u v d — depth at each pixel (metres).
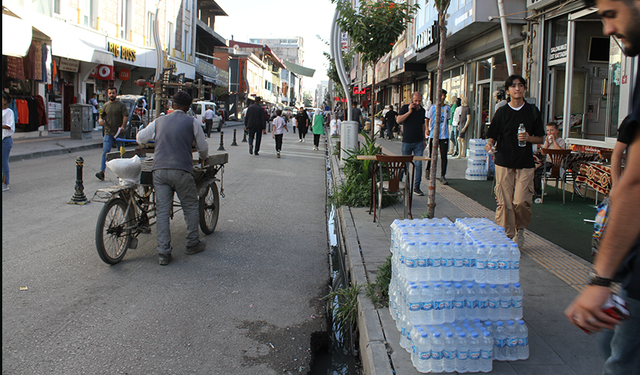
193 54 40.06
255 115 16.94
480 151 10.87
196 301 4.41
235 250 6.02
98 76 24.98
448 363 2.89
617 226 1.61
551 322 3.60
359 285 4.38
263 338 3.76
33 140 17.62
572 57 9.59
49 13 19.88
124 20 27.70
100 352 3.42
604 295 1.64
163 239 5.37
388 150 17.64
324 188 11.00
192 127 5.54
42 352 3.38
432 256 3.08
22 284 4.62
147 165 5.48
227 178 11.63
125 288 4.64
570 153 8.19
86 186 9.76
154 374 3.17
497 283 3.10
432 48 16.34
